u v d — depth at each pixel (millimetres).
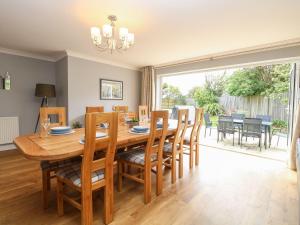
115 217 1640
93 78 4246
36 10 2102
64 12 2150
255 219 1626
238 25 2455
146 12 2135
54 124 2365
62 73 4023
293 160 2797
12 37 2979
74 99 3912
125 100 5020
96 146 1386
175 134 2277
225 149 3953
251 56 3455
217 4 1948
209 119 5160
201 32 2701
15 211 1706
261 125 3797
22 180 2336
